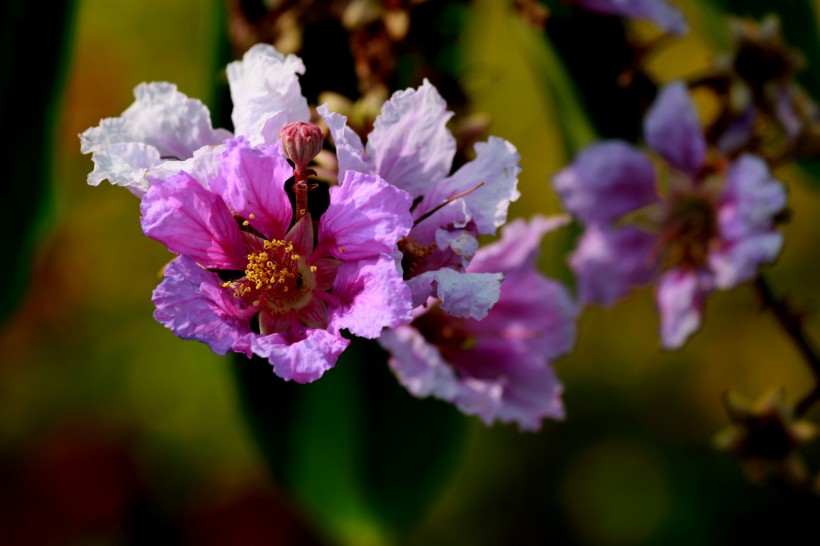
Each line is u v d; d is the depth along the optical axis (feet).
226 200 1.63
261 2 1.94
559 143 2.17
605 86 2.10
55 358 3.63
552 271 2.20
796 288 3.68
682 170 2.09
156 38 3.51
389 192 1.61
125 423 3.67
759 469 2.03
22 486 3.67
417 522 2.03
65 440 3.67
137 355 3.60
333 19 1.91
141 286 3.58
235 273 1.72
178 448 3.68
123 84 3.50
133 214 3.49
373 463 2.02
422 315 1.86
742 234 2.02
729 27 2.07
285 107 1.63
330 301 1.64
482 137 1.81
